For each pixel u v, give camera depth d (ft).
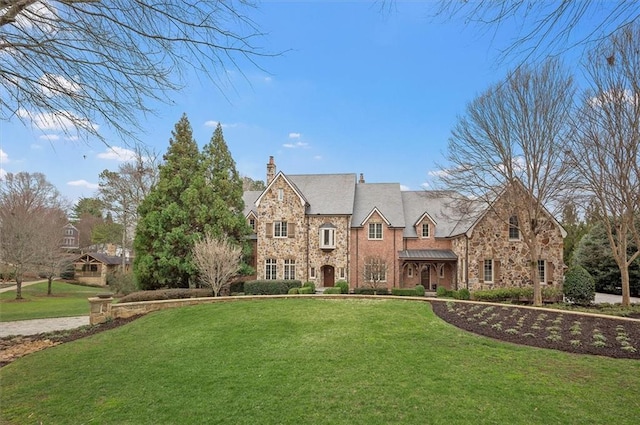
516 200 64.08
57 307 74.33
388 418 17.63
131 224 123.13
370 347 29.27
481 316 40.86
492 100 60.64
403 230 95.40
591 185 57.00
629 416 17.70
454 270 91.25
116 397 21.11
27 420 18.54
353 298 56.75
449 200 88.07
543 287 72.90
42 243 101.45
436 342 30.60
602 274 96.37
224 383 22.57
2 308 72.59
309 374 23.61
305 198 100.83
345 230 95.09
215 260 64.44
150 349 31.19
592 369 23.85
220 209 82.69
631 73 46.55
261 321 39.24
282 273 94.99
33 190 114.83
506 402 19.16
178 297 60.64
